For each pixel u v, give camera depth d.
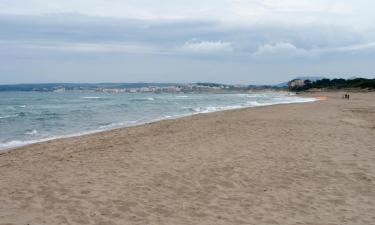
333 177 7.58
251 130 15.64
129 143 12.72
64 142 13.69
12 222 5.12
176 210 5.68
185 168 8.46
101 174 7.96
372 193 6.51
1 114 31.98
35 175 7.94
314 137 13.01
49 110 38.12
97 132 17.36
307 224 5.10
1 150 12.35
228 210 5.69
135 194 6.49
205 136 14.00
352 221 5.21
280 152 10.21
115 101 64.38
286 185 7.06
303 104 42.78
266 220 5.25
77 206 5.82
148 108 42.09
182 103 56.50
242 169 8.30
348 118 21.61
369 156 9.52
